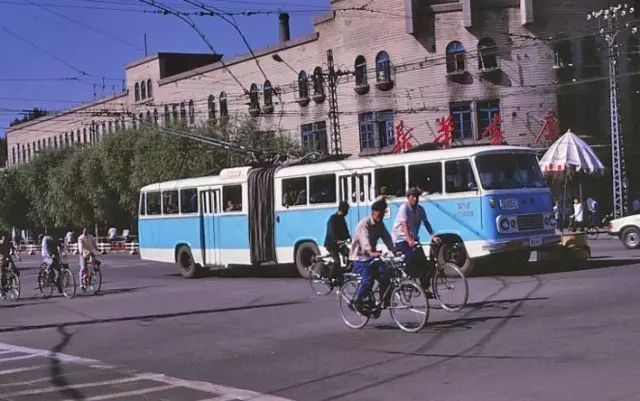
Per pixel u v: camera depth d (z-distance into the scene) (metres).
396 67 45.09
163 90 62.59
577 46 42.97
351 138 47.50
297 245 20.91
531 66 42.53
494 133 41.91
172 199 24.97
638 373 7.19
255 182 22.02
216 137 46.03
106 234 61.06
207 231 23.58
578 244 18.61
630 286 13.45
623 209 39.28
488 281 16.03
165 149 45.91
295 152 46.34
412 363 8.47
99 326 13.69
